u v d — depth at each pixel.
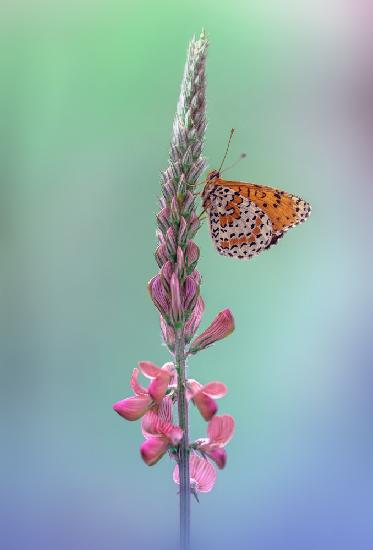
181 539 0.52
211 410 0.52
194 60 0.52
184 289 0.52
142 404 0.52
